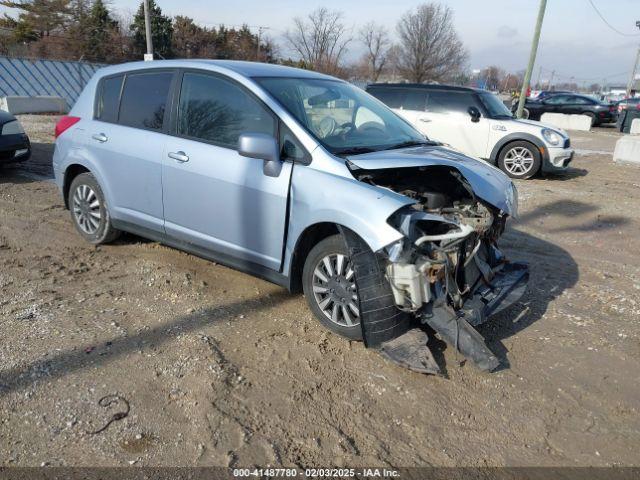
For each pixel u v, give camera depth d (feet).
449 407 10.18
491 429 9.67
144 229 15.56
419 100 36.52
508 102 109.70
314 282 12.35
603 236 21.74
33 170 28.94
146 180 14.84
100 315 12.69
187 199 13.97
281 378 10.69
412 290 10.53
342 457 8.78
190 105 14.16
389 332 11.05
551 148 33.12
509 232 21.81
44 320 12.29
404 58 142.72
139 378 10.35
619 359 12.17
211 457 8.57
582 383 11.19
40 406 9.46
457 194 13.23
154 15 131.75
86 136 16.43
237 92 13.32
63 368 10.51
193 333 12.09
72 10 126.82
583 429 9.82
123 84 15.90
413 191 12.39
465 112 35.24
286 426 9.37
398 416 9.84
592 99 81.87
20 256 16.22
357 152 12.35
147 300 13.64
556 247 20.12
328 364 11.25
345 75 142.51
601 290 15.99
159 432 9.02
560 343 12.75
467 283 11.98
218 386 10.22
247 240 13.03
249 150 11.76
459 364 11.54
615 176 36.27
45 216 20.44
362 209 10.71
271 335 12.28
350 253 10.87
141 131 15.06
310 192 11.59
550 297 15.39
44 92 73.15
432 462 8.82
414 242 10.66
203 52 149.69
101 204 16.57
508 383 11.05
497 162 34.76
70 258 16.21
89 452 8.52
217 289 14.49
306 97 13.58
